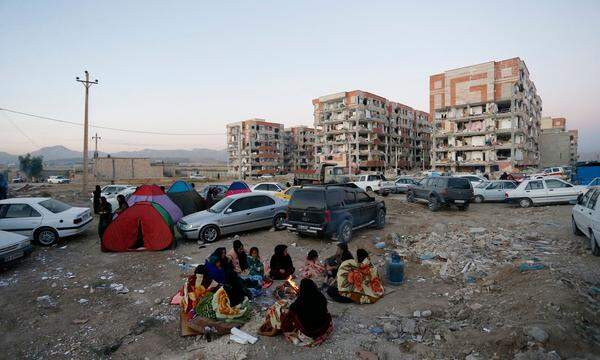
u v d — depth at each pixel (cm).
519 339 477
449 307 640
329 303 671
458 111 5831
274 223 1358
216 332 557
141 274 874
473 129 5606
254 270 764
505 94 5316
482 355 468
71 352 523
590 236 880
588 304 570
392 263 767
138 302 696
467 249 988
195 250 1102
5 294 746
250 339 524
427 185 1956
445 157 6066
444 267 852
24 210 1175
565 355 450
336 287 688
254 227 1304
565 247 961
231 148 10806
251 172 10038
